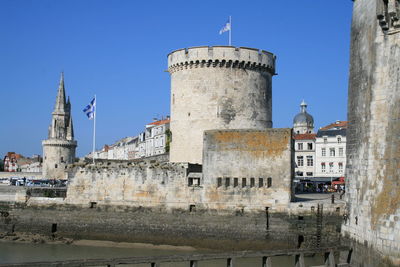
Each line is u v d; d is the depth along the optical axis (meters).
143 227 53.44
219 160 50.69
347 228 36.03
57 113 131.25
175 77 63.50
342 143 124.19
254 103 61.97
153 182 53.53
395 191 28.34
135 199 54.16
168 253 49.50
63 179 117.06
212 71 60.69
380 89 30.91
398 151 28.42
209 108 60.53
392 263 27.52
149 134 155.62
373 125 31.53
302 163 129.38
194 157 60.66
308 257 45.41
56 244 54.91
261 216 49.12
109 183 55.47
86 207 56.09
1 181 119.19
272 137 49.50
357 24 35.34
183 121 61.81
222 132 50.81
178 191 52.38
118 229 54.41
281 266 42.62
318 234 47.19
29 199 58.44
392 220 28.12
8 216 58.81
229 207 50.12
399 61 29.08
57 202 57.34
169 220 52.44
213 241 50.41
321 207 47.59
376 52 31.41
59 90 132.88
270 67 63.84
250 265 42.84
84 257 47.25
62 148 128.62
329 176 124.69
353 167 35.03
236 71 61.06
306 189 89.62
